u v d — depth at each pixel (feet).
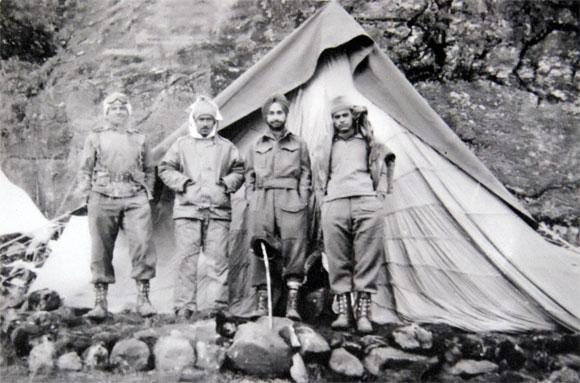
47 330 17.43
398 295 18.44
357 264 17.61
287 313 17.65
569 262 19.02
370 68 19.47
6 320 17.76
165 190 18.92
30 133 21.01
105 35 21.39
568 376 17.46
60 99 21.15
